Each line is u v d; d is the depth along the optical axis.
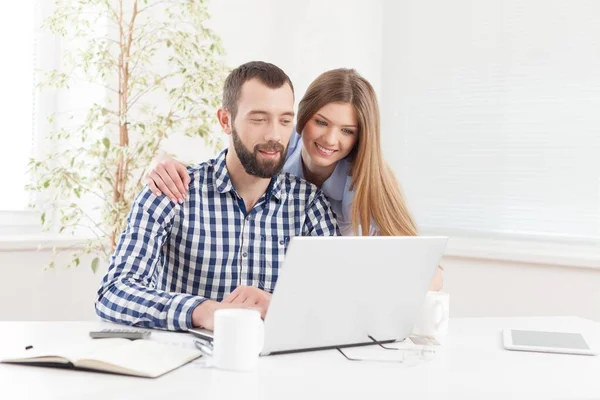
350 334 1.52
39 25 3.46
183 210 1.95
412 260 1.53
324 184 2.24
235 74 1.90
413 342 1.59
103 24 3.32
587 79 3.21
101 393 1.14
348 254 1.42
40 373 1.25
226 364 1.31
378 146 2.11
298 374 1.29
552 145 3.31
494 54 3.43
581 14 3.21
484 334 1.72
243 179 1.99
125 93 3.03
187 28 3.46
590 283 3.06
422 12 3.62
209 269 1.97
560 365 1.42
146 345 1.38
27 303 3.17
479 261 3.30
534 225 3.36
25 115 3.45
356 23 3.66
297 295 1.39
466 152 3.53
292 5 3.68
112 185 3.03
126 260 1.79
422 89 3.63
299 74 3.68
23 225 3.42
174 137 3.41
